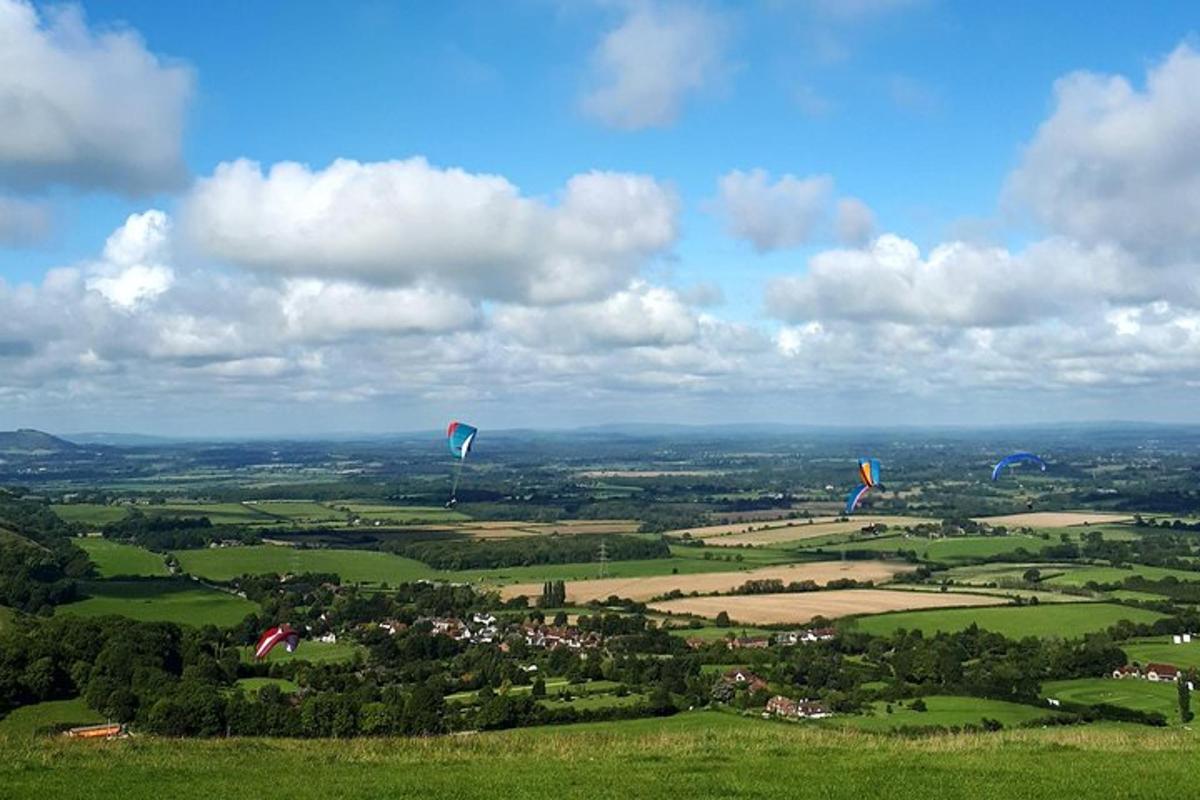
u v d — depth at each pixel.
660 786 24.62
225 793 24.00
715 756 29.20
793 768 26.95
